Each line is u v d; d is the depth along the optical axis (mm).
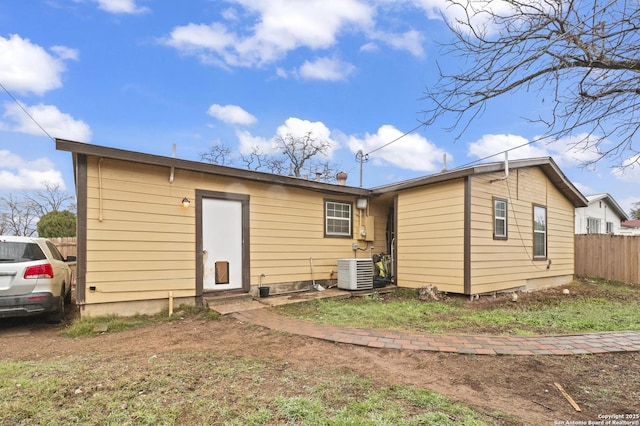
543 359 3904
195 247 7098
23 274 5258
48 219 14414
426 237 8992
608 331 5184
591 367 3695
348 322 5711
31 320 6246
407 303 7574
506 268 9062
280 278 8500
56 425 2424
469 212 8031
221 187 7586
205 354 4125
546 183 10969
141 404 2732
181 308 6738
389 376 3434
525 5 2584
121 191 6273
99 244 6020
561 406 2840
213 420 2504
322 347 4375
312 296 7953
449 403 2814
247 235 7926
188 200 7031
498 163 8555
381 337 4715
